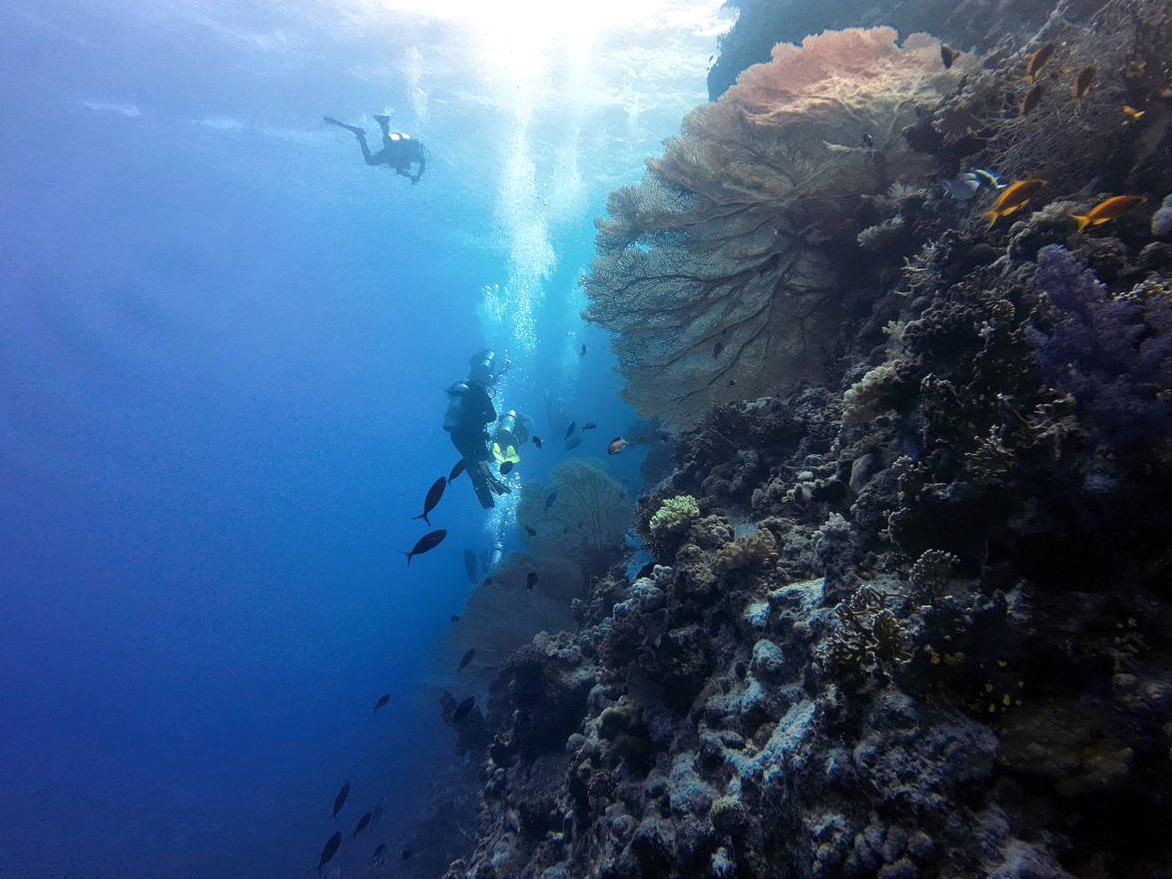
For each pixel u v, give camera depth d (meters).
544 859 5.65
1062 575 2.53
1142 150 4.01
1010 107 5.25
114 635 74.50
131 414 61.66
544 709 7.16
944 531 3.00
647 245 7.64
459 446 13.66
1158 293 2.89
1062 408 2.71
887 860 2.27
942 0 10.09
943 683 2.52
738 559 4.67
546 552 13.28
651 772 4.55
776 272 7.40
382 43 21.61
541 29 21.83
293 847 21.08
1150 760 1.96
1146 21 3.97
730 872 3.03
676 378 7.95
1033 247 3.93
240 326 51.91
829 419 5.68
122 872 24.16
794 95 7.12
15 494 61.50
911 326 3.79
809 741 2.84
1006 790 2.18
